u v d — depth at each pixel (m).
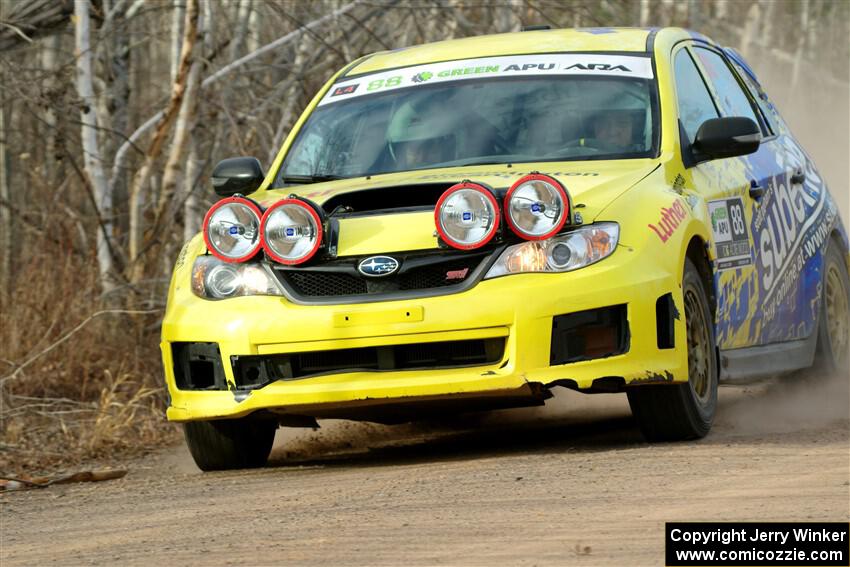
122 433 29.86
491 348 20.91
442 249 21.14
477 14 49.50
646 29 27.14
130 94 51.56
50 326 34.38
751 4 70.25
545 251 20.94
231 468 24.19
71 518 19.14
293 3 46.31
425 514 16.91
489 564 14.12
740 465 19.03
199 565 14.97
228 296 22.27
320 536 16.03
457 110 25.30
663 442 22.38
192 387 22.62
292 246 21.64
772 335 26.75
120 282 36.91
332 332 21.16
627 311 20.92
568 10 47.50
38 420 31.39
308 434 28.58
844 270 31.16
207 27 41.84
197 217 39.62
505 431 27.08
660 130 24.16
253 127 43.84
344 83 27.33
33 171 43.44
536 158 24.00
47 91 40.56
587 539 14.99
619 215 21.44
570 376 20.58
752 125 24.20
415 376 21.03
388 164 24.80
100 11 44.59
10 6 47.47
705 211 23.53
